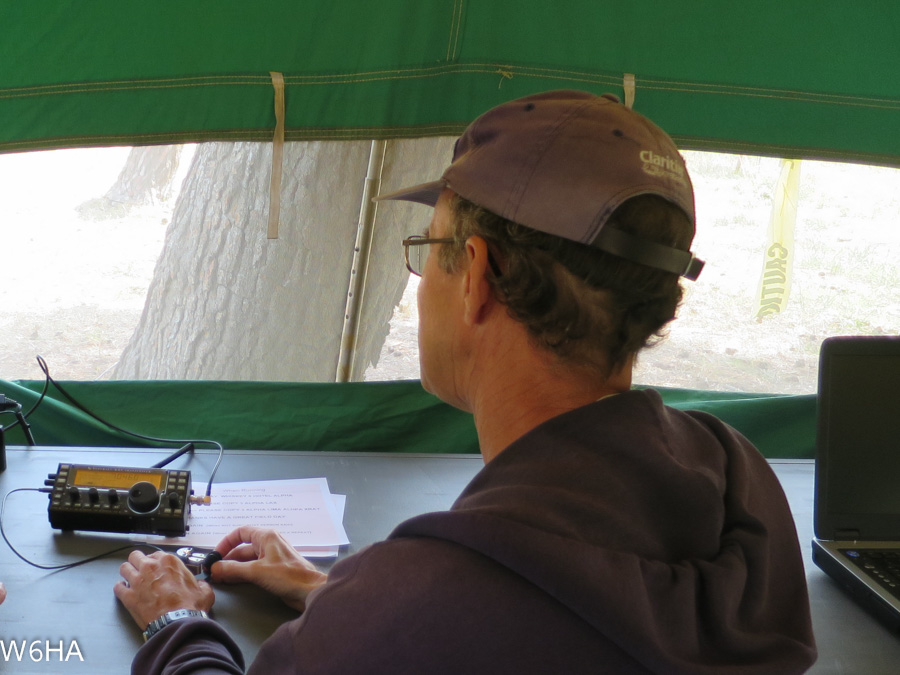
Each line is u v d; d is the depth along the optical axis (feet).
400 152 6.08
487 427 2.19
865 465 3.91
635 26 5.92
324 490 4.34
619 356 2.04
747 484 2.27
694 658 1.82
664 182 1.97
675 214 1.99
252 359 6.32
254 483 4.38
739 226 7.99
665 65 6.00
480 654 1.74
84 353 8.97
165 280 6.39
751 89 6.10
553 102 2.09
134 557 3.30
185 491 3.80
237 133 5.72
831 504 3.90
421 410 5.80
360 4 5.64
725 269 8.25
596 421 1.95
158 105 5.63
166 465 4.65
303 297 6.26
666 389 6.35
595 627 1.70
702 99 6.08
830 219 8.38
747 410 6.09
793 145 6.23
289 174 6.07
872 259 8.45
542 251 1.96
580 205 1.89
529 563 1.69
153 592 3.10
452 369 2.30
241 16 5.57
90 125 5.62
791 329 8.52
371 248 6.22
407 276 6.28
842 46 6.10
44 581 3.35
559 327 1.98
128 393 5.69
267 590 3.28
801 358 8.38
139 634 3.03
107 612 3.16
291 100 5.71
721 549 2.04
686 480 1.94
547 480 1.87
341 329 6.32
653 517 1.93
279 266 6.21
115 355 8.99
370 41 5.70
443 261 2.22
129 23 5.51
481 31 5.76
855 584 3.57
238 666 2.72
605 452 1.94
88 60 5.53
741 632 1.91
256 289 6.24
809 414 6.09
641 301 1.99
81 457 4.74
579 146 1.96
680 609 1.81
